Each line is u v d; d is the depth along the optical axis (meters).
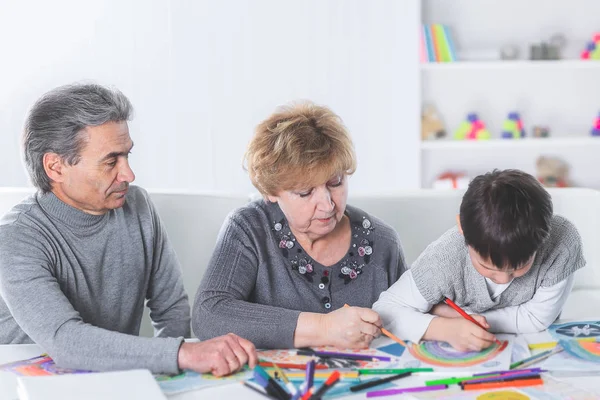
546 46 3.52
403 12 3.43
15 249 1.39
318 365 1.26
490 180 1.30
